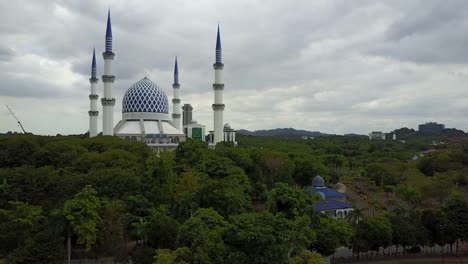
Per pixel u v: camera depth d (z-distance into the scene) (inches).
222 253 3142.2
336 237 4281.5
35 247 3503.9
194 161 6338.6
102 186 4485.7
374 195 7844.5
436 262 4655.5
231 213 4160.9
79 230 3582.7
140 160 6018.7
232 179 5162.4
